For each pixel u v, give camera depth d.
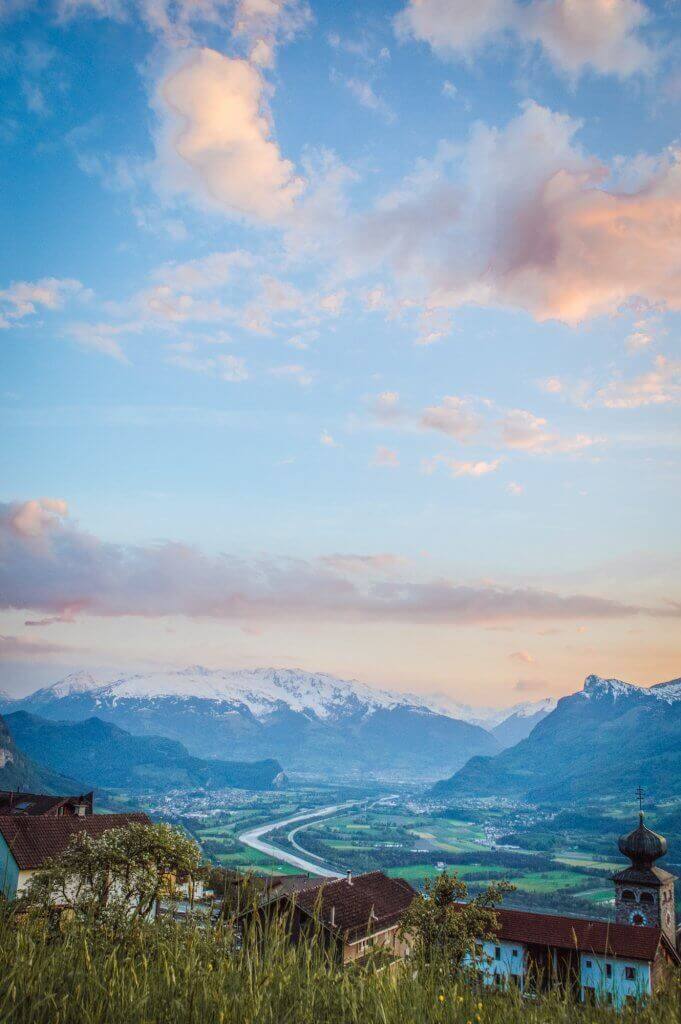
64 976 9.62
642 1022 10.13
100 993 9.09
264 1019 8.75
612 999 10.65
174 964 10.12
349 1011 9.20
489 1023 9.62
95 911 15.07
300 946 10.98
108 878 27.88
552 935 63.38
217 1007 8.81
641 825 97.56
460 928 45.28
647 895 93.94
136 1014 8.70
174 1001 8.80
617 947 60.09
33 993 8.80
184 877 28.61
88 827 64.56
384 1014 8.88
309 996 9.32
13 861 56.72
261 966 10.17
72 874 28.42
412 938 44.62
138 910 15.12
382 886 78.56
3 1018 8.26
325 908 61.56
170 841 29.69
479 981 11.49
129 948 11.28
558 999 10.64
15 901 14.30
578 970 11.29
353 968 10.41
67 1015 8.55
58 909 17.86
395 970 10.86
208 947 11.25
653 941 60.41
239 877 13.73
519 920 66.12
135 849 29.08
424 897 48.88
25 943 10.59
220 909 13.15
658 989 10.69
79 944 11.49
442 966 11.20
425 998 9.74
